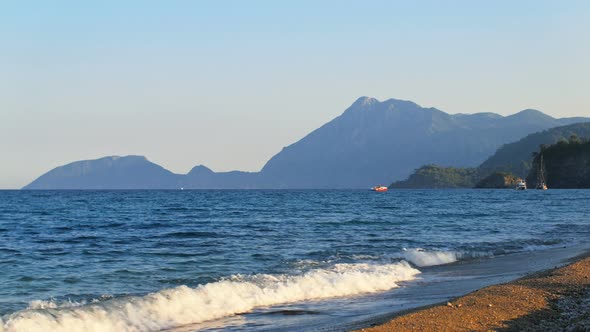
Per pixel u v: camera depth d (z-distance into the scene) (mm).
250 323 13773
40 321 12852
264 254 25391
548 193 163000
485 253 27156
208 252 26172
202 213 63031
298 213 62094
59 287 17875
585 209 70188
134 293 17000
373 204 90625
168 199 124062
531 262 23953
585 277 17234
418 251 25938
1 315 14117
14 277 19516
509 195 146875
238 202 102562
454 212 63875
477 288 18047
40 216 59094
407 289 18172
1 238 34219
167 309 14523
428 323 12164
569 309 13539
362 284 18328
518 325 12156
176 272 20562
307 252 26109
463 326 12031
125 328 13281
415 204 90375
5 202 104125
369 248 27938
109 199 124688
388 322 12219
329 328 12812
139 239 33000
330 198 130625
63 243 31062
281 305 15836
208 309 14875
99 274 20141
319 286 17719
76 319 13234
